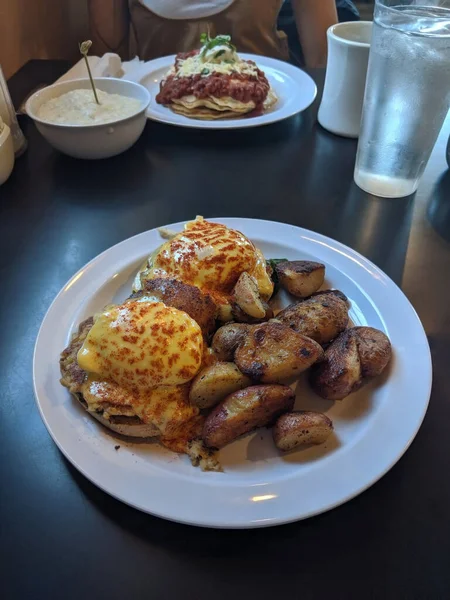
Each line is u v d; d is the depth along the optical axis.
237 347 0.28
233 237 0.33
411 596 0.20
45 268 0.37
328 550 0.22
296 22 0.84
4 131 0.45
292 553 0.22
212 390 0.26
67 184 0.47
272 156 0.52
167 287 0.30
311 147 0.53
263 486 0.23
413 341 0.30
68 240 0.40
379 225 0.42
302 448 0.26
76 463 0.24
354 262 0.36
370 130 0.42
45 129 0.46
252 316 0.30
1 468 0.25
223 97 0.56
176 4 0.80
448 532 0.22
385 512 0.23
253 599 0.20
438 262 0.38
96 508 0.23
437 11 0.38
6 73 0.72
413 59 0.36
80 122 0.48
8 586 0.20
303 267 0.34
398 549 0.22
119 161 0.51
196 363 0.27
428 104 0.38
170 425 0.26
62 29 0.94
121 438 0.26
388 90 0.39
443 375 0.29
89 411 0.26
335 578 0.21
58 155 0.51
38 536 0.22
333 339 0.30
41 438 0.26
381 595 0.20
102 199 0.45
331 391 0.27
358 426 0.27
